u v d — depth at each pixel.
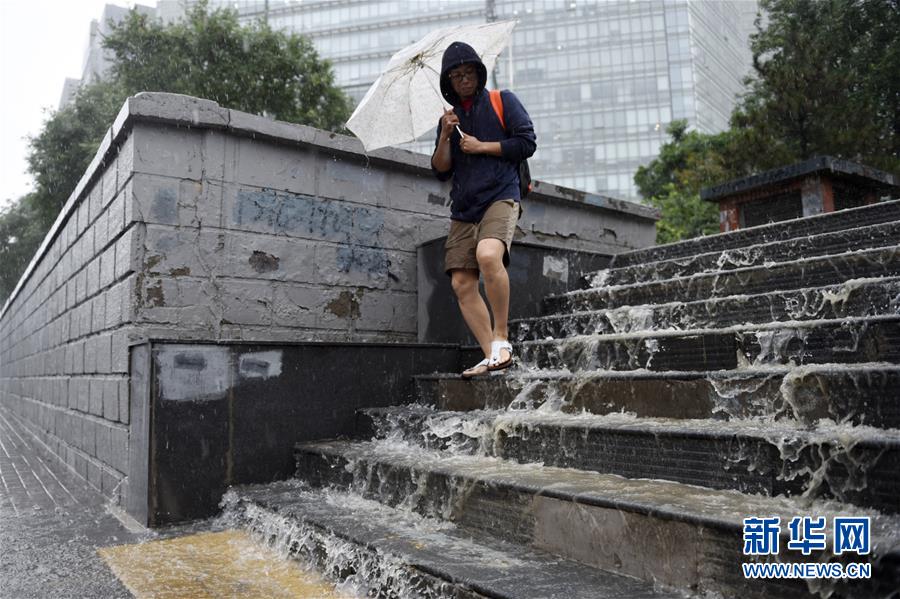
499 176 3.69
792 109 12.66
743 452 2.20
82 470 5.84
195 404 3.88
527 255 5.40
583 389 3.23
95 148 21.77
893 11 19.66
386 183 5.71
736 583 1.75
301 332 5.08
